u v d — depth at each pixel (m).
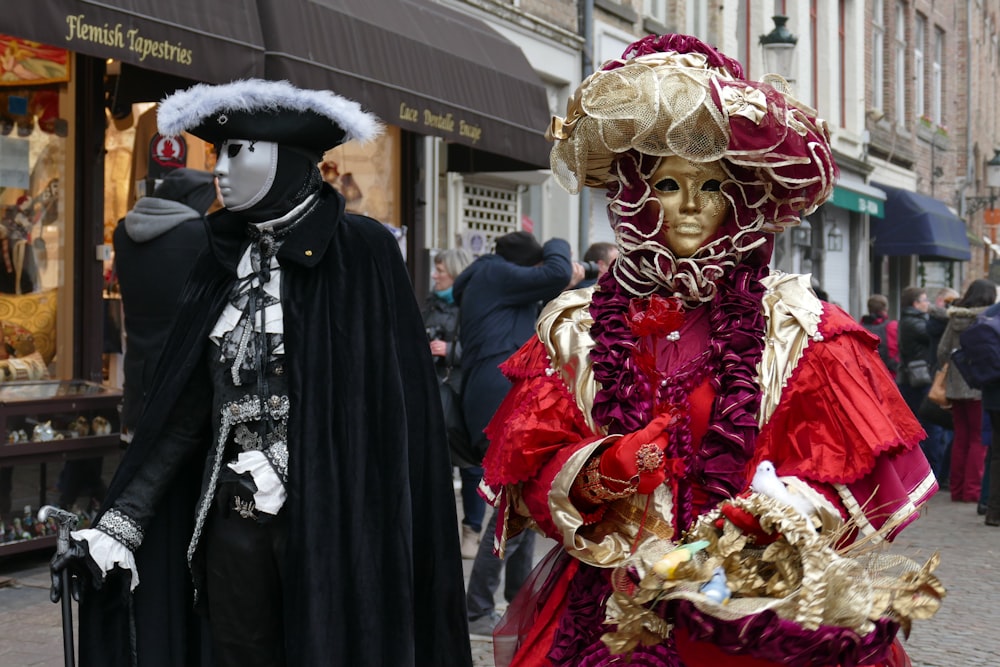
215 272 3.36
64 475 6.52
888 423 2.47
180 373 3.28
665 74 2.55
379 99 8.09
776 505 2.33
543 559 2.83
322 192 3.40
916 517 2.52
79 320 7.49
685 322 2.67
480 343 5.93
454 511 3.41
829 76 22.08
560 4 13.23
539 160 10.06
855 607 2.26
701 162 2.54
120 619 3.36
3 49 7.12
